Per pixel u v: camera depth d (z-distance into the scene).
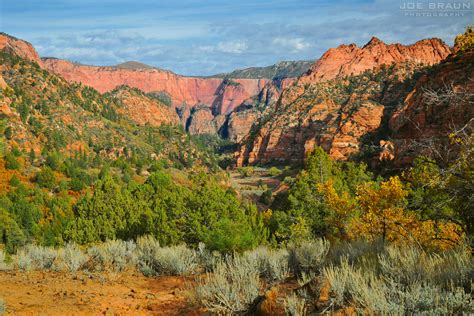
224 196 19.53
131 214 27.62
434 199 9.89
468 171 8.44
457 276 4.91
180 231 17.45
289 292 5.87
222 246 10.75
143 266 9.99
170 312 6.07
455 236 11.40
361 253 7.46
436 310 4.02
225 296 5.60
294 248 8.60
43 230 48.69
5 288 7.44
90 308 6.19
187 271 9.71
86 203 28.41
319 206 32.09
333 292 4.95
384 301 4.25
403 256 6.21
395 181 14.14
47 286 7.77
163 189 36.56
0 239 41.88
